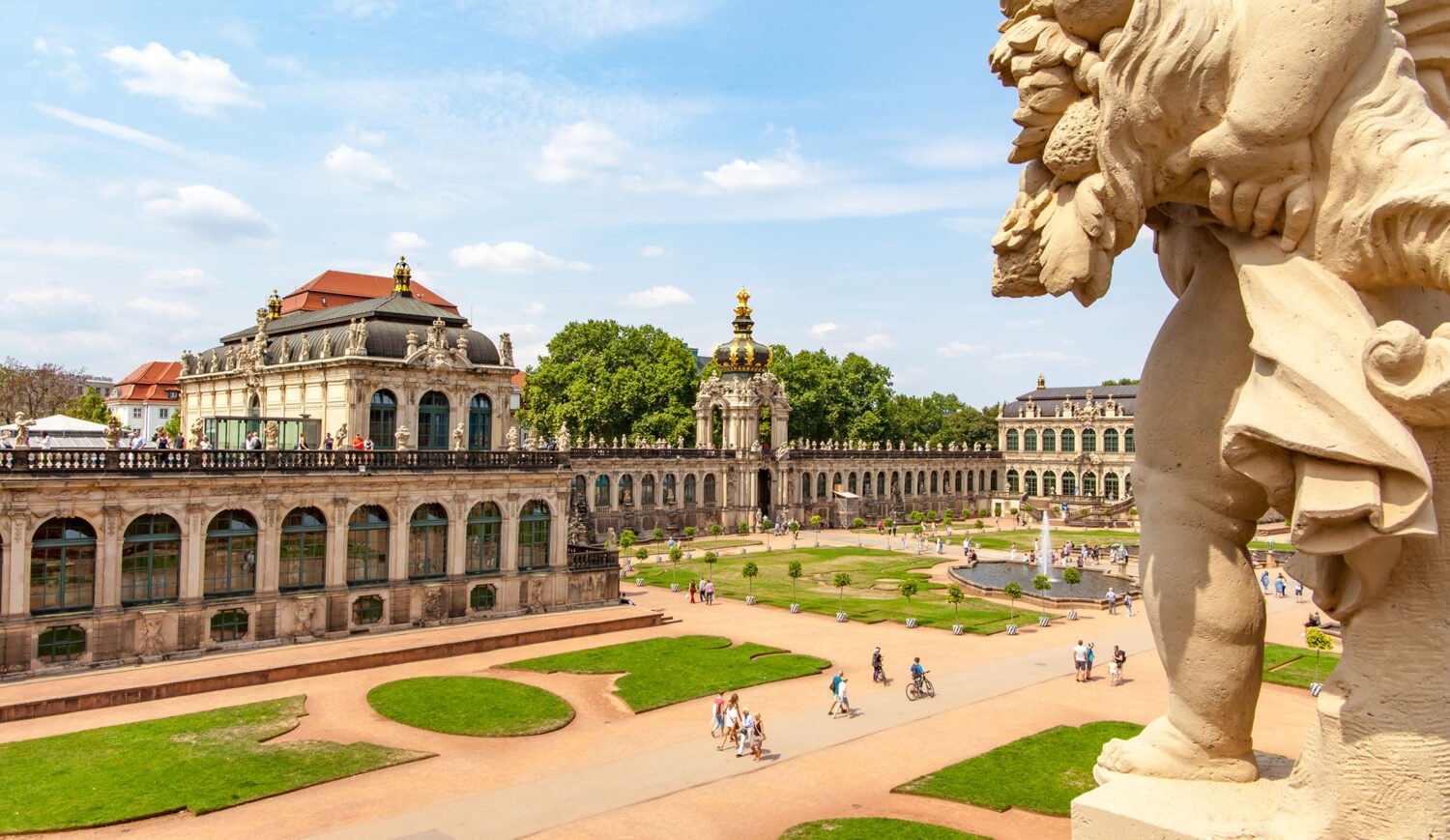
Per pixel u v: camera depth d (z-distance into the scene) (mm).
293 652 48781
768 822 28719
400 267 75938
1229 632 11172
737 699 36219
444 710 40500
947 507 160375
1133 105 10547
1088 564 95375
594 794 31141
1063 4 11039
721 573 85500
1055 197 11930
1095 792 11586
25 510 43156
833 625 61438
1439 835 9305
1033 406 169000
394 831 27984
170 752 34750
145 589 46969
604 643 55031
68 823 28109
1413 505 8875
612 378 127812
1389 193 9305
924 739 36938
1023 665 50125
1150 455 11875
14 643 42969
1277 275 10289
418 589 55969
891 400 174375
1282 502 10305
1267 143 9828
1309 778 10344
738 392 126875
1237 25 10117
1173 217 12336
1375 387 9188
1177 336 11742
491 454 59500
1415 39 10742
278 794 30891
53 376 128625
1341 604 10312
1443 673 9570
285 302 118562
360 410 64875
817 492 137375
